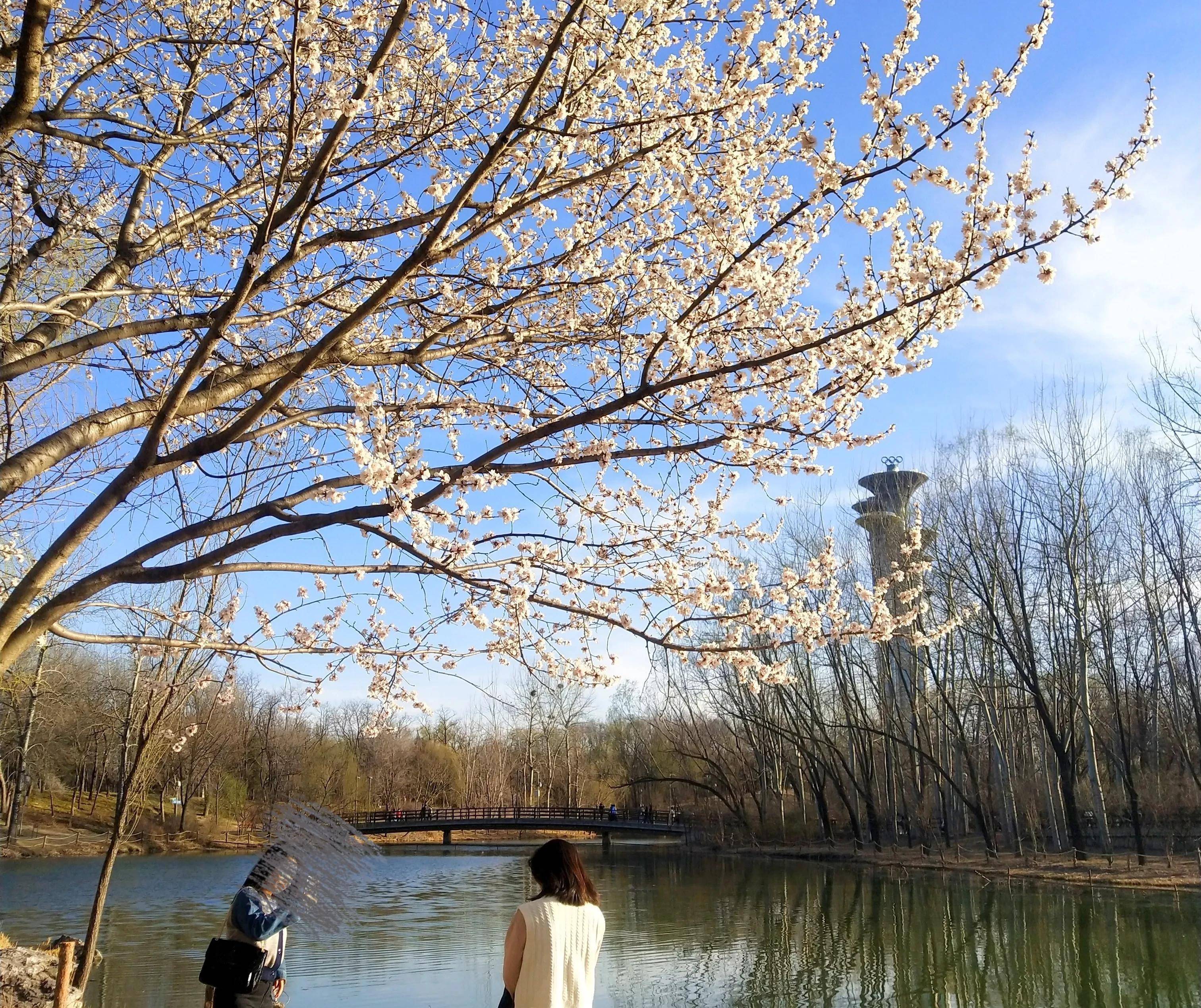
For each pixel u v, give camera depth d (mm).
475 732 76688
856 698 36156
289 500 5898
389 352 6621
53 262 7824
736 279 6645
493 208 6484
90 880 28203
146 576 5320
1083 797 34156
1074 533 28828
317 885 5082
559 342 7105
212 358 6492
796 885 26453
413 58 6891
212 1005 4957
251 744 38125
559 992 3746
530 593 5812
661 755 50938
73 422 5785
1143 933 16859
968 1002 12750
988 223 5828
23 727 36406
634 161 6438
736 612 7145
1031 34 5473
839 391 6422
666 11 6238
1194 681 29078
